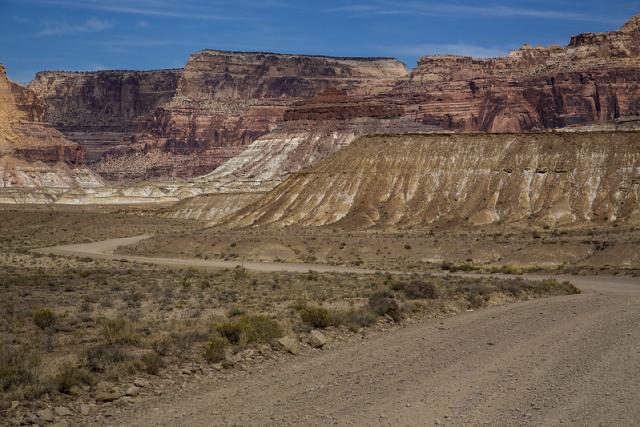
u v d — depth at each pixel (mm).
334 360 33781
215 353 33062
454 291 59781
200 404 27078
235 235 142000
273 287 71875
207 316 49375
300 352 35750
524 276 90062
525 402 26984
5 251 137500
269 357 34344
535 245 110375
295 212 168625
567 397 27562
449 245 117500
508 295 58500
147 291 69812
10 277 81688
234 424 24734
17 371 29312
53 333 40375
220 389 29109
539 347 35906
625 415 25500
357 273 91750
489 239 119812
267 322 38750
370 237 129375
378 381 29828
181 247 138375
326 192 170750
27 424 24938
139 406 27047
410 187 162625
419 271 98938
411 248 120438
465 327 42094
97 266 109688
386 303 46094
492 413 25750
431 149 168500
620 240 106438
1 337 39156
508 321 44031
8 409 26078
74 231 199625
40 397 27359
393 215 156625
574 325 42125
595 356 33906
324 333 39969
